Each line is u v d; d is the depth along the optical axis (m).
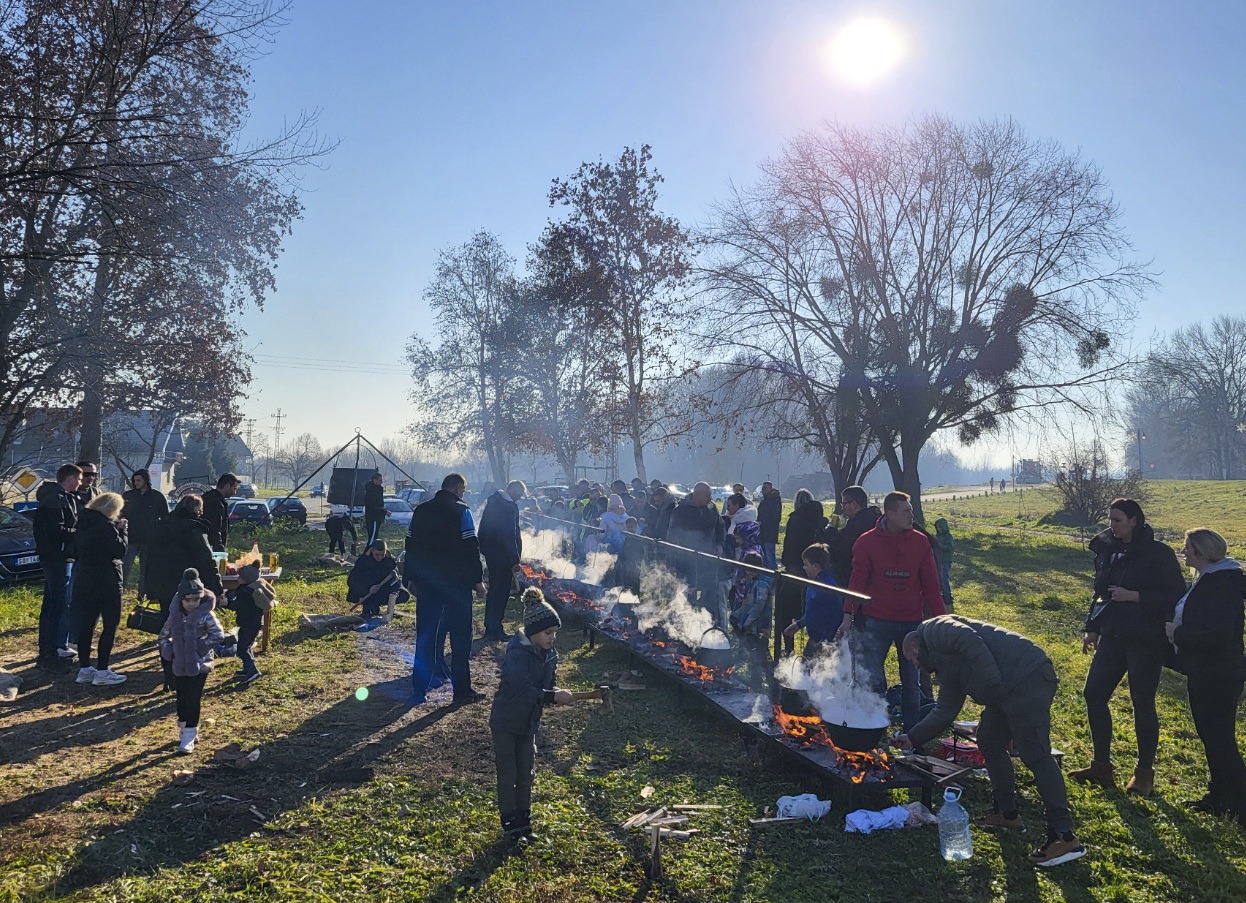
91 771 5.29
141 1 8.79
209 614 5.82
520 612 11.55
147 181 9.03
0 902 3.67
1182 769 5.91
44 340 15.79
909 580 5.94
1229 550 24.41
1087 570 20.89
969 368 25.72
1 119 8.56
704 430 28.95
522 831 4.44
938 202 25.86
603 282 26.28
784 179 26.30
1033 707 4.49
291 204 16.34
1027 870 4.30
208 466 58.91
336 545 20.17
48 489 7.97
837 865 4.28
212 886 3.91
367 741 5.95
